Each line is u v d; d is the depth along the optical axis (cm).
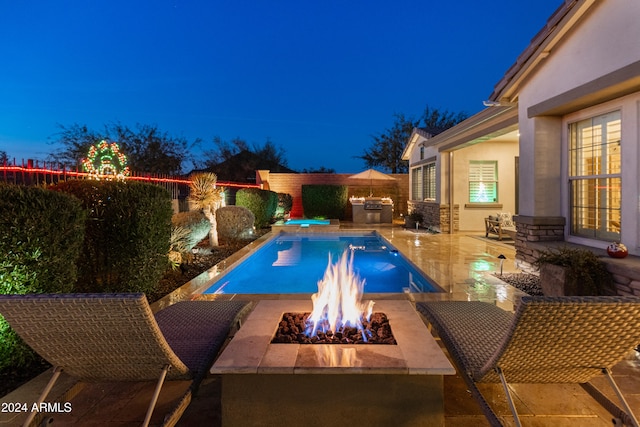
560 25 508
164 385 297
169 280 636
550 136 596
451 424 249
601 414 256
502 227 1088
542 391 285
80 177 677
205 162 2600
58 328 203
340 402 218
